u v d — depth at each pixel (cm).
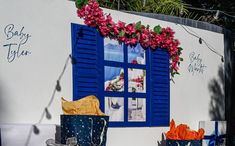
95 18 562
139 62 620
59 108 521
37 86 500
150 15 679
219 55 780
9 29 479
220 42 784
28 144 476
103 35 574
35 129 482
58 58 522
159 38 645
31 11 498
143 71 625
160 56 652
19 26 488
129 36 605
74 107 496
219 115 771
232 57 829
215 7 1184
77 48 543
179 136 608
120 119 590
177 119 679
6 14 477
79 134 481
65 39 532
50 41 516
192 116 708
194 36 720
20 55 487
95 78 562
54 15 521
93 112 505
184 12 882
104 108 571
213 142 718
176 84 680
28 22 495
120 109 590
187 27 706
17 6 486
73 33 540
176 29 685
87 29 556
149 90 631
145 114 625
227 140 802
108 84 577
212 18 1069
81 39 548
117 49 591
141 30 619
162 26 662
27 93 491
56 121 516
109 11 589
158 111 645
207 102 742
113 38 586
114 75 585
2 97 471
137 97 614
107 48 578
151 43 636
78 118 482
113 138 580
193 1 1170
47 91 509
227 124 801
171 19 695
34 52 500
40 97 502
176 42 675
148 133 627
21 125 471
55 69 518
